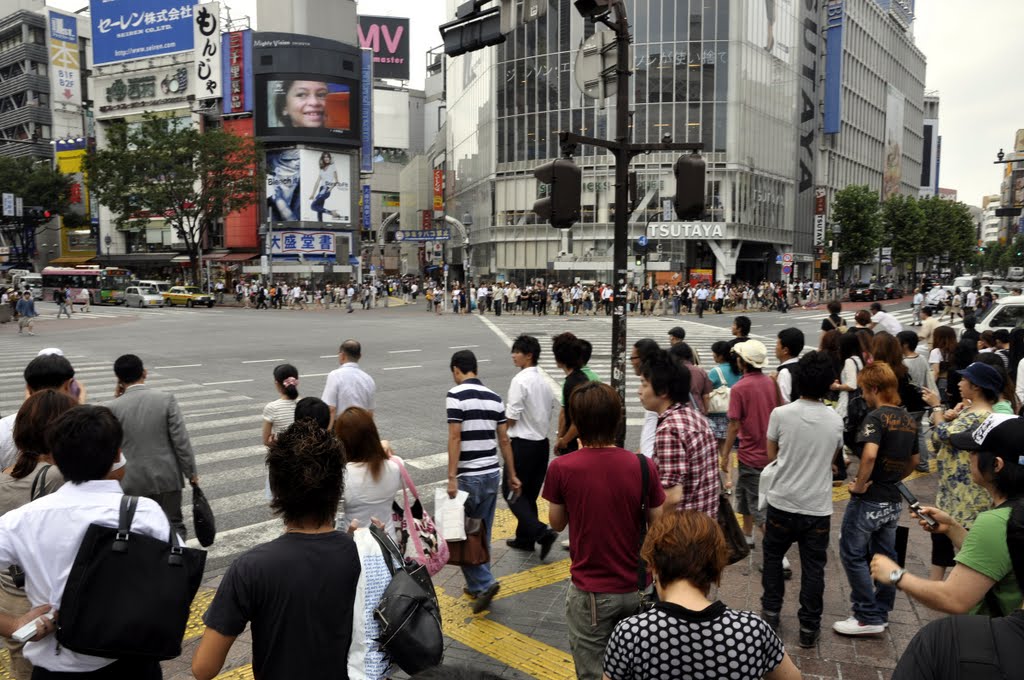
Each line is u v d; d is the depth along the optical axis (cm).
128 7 6259
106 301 5172
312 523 246
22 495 332
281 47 5741
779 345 660
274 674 230
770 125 5578
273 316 3856
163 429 495
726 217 5094
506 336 2588
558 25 5269
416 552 368
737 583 540
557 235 5428
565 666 425
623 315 664
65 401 341
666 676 210
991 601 249
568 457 339
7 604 295
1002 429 263
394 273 9031
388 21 9525
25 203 6162
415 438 1006
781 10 5684
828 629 470
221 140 5078
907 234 7112
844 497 743
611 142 657
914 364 816
